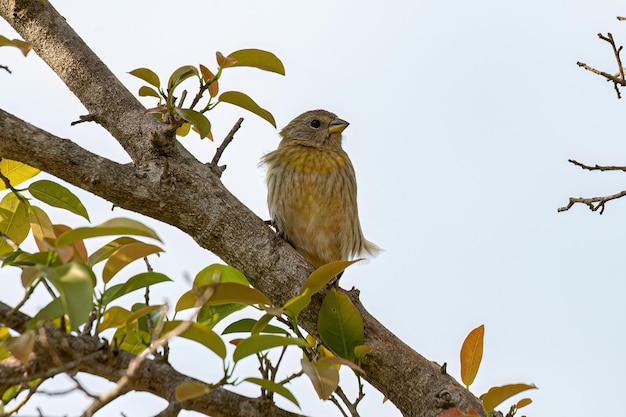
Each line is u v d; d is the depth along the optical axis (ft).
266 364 23.88
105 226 18.94
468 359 26.37
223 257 28.78
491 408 23.09
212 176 29.17
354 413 25.26
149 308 21.27
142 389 22.07
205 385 20.12
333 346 26.14
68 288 18.60
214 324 24.58
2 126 26.32
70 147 27.27
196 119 26.12
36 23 32.17
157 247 22.04
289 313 24.44
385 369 27.63
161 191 27.94
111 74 31.60
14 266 22.79
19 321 20.95
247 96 26.91
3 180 26.22
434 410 26.99
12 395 21.99
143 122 30.01
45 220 26.53
